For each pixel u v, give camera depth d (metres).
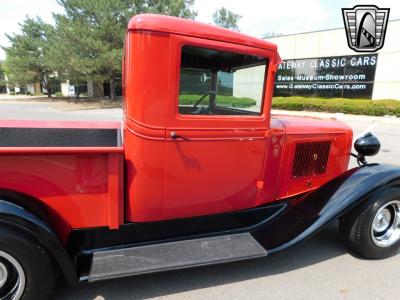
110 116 16.36
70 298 2.46
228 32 2.35
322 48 20.83
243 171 2.71
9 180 2.07
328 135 3.36
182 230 2.70
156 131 2.31
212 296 2.53
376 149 3.42
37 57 33.28
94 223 2.35
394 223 3.09
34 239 2.02
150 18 2.15
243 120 2.56
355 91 19.66
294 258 3.09
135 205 2.43
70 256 2.30
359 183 2.94
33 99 34.22
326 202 2.93
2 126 3.02
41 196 2.17
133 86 2.23
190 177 2.50
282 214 3.03
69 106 23.59
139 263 2.34
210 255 2.49
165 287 2.62
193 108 2.43
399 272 2.88
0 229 1.93
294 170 3.18
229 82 2.53
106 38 22.94
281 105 20.55
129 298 2.48
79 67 22.17
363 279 2.76
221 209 2.76
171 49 2.21
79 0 22.92
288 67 22.84
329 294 2.56
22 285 2.07
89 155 2.18
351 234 2.98
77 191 2.24
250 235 2.81
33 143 3.08
